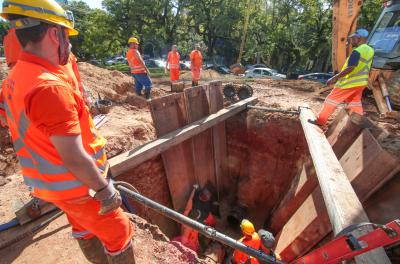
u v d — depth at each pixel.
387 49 7.46
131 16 27.52
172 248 2.94
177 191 6.17
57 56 1.41
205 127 6.34
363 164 3.78
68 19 1.45
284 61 33.75
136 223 3.12
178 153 6.08
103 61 35.50
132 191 3.14
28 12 1.25
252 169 7.72
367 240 1.77
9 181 3.78
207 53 31.78
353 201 2.83
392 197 3.44
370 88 7.77
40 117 1.21
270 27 29.41
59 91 1.25
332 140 5.05
